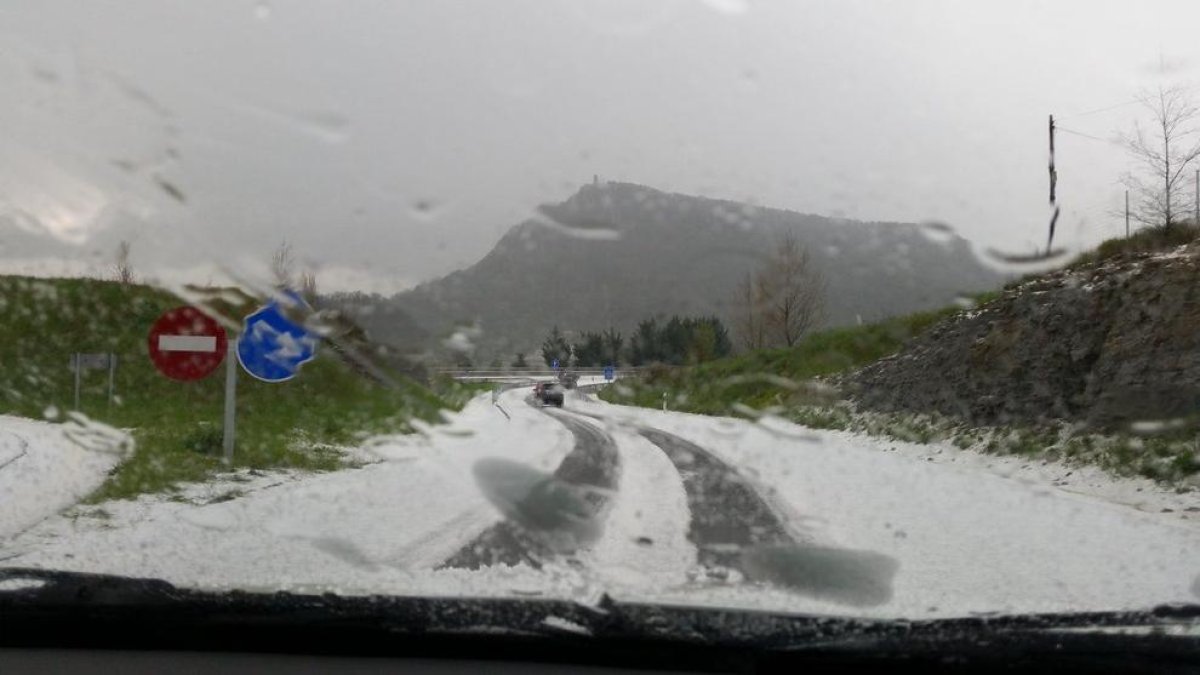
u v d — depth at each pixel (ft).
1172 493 28.45
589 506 25.81
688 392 88.22
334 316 48.78
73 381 67.15
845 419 62.85
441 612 9.83
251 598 10.01
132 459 32.73
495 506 25.36
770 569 16.34
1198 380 36.86
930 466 38.99
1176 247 49.73
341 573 13.79
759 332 88.74
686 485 31.24
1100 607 10.90
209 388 63.16
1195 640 8.95
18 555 16.21
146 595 10.03
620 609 9.85
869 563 17.39
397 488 28.81
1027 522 23.70
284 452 35.83
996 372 50.93
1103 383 41.55
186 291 44.16
